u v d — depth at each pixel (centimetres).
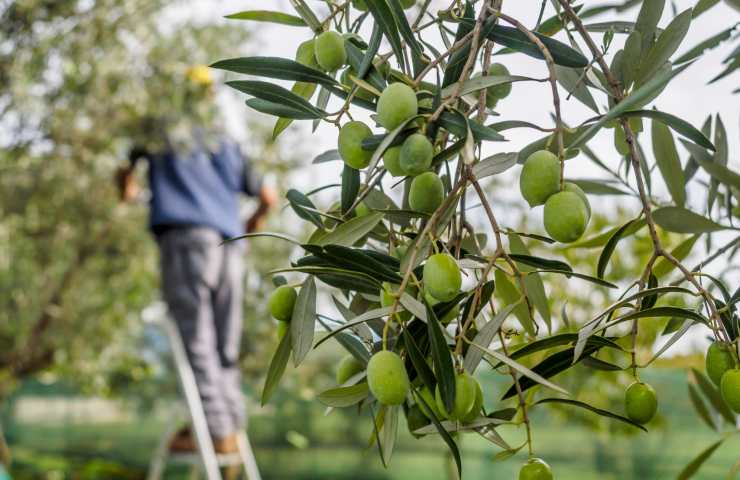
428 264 72
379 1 77
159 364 824
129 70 446
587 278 81
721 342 78
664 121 76
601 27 96
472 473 556
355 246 95
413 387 79
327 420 726
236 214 434
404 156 71
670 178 117
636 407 83
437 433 79
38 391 873
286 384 709
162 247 414
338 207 100
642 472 444
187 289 403
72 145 489
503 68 95
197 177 423
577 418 404
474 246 97
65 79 431
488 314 102
